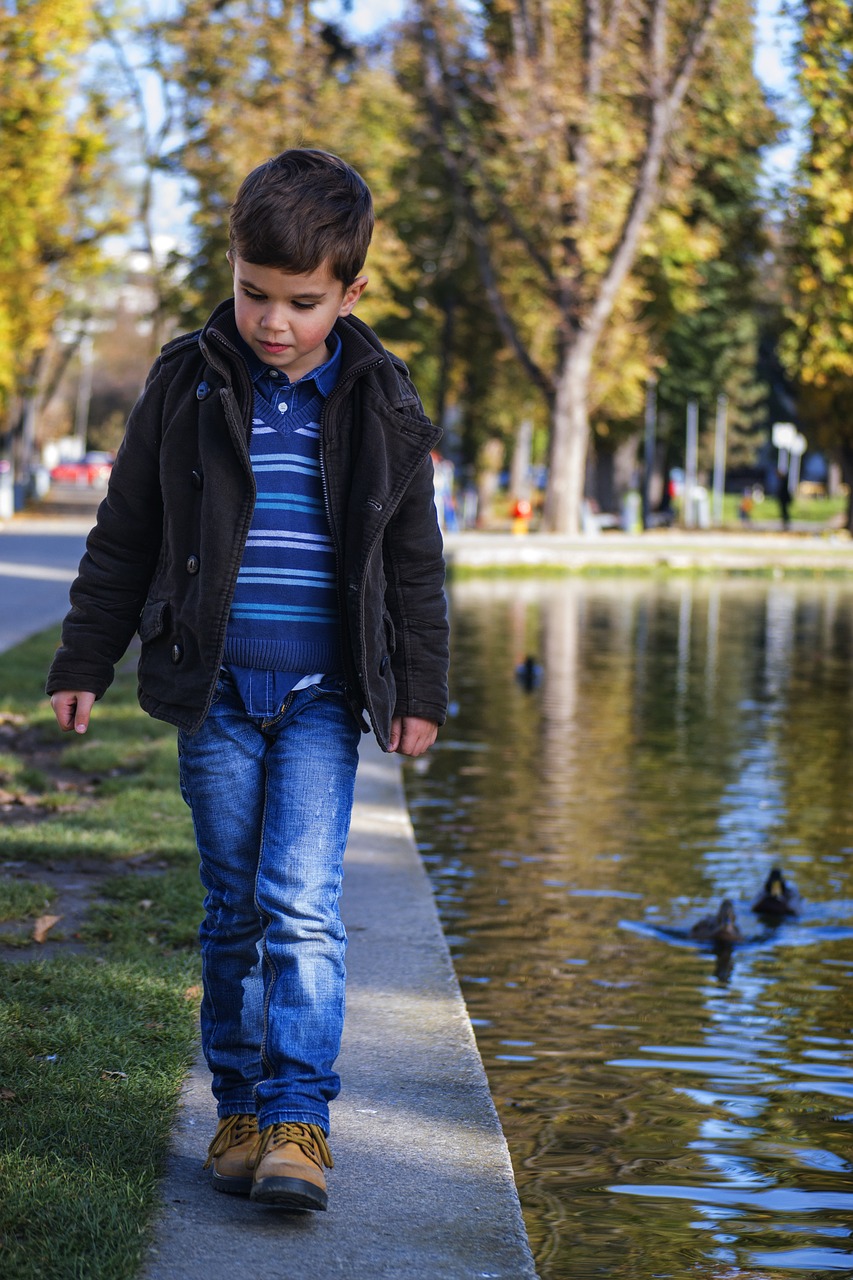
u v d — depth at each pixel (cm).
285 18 3488
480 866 650
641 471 5822
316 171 271
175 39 3428
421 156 3841
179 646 285
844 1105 401
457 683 1246
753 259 4494
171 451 287
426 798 788
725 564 2936
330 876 289
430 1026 390
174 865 551
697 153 3844
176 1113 329
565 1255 310
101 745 780
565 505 3456
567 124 3272
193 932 460
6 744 791
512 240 3794
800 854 687
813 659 1492
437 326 4538
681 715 1102
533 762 898
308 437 286
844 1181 353
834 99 3180
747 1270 307
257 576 285
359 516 284
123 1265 258
